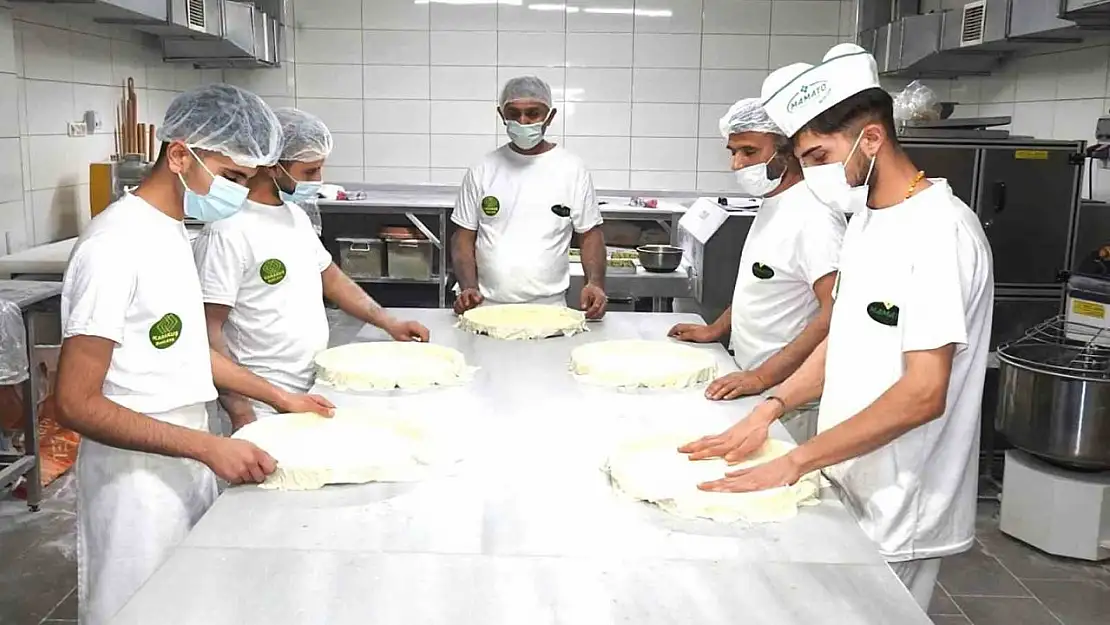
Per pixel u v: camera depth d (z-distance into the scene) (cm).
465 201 333
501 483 162
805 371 189
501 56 606
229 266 220
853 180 166
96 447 178
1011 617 295
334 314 480
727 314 273
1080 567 327
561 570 131
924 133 400
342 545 137
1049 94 462
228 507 150
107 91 480
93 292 159
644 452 172
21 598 292
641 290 443
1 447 365
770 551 138
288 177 232
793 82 164
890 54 546
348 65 607
